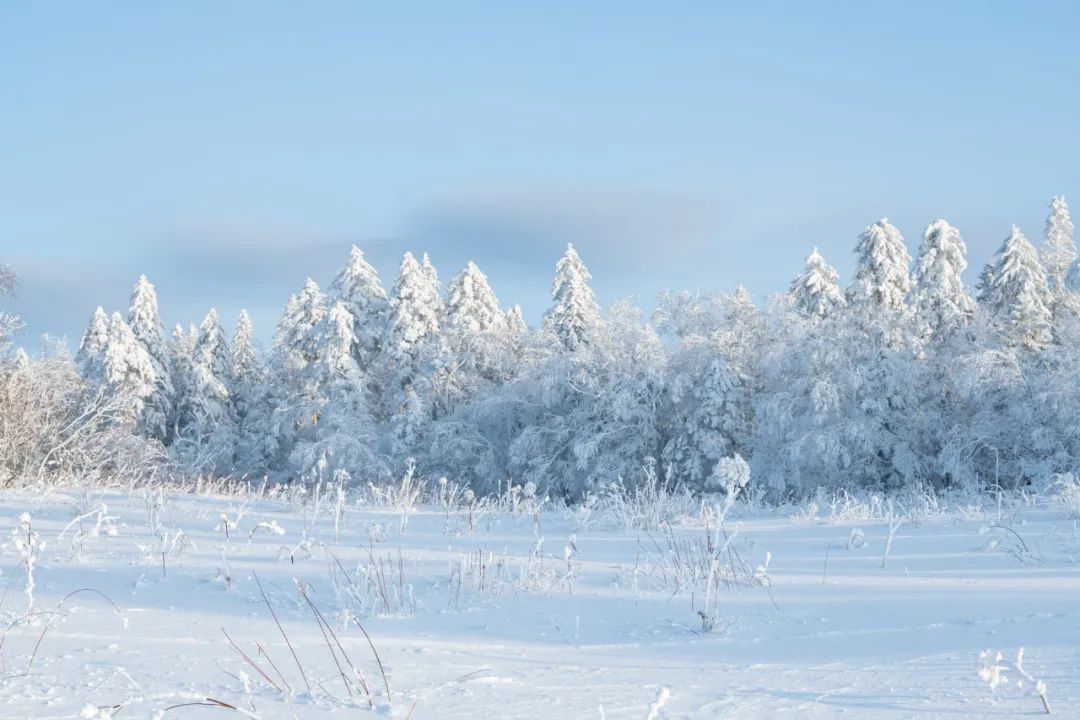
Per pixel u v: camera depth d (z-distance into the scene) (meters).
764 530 10.71
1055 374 26.17
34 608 5.34
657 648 4.56
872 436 27.72
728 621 5.20
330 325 36.62
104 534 8.66
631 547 9.08
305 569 7.11
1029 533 8.86
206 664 3.84
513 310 47.59
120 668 3.37
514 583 6.59
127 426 21.58
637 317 34.22
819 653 4.32
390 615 5.53
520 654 4.38
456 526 11.50
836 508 13.62
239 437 43.81
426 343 38.06
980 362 26.75
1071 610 4.90
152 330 44.22
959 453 27.27
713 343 32.12
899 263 33.50
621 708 3.19
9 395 15.78
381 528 10.52
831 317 31.00
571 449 33.47
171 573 6.71
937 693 3.38
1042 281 31.55
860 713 3.12
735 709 3.19
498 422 35.94
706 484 29.42
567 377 33.41
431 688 3.49
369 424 35.38
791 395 29.17
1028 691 3.36
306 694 3.35
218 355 48.16
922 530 9.75
